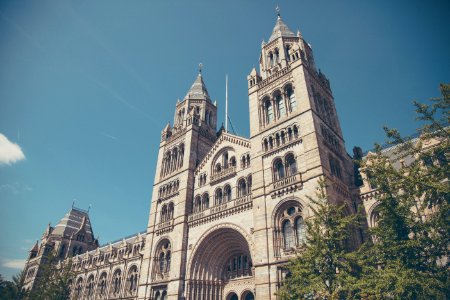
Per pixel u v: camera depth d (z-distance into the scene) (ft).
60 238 361.51
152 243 177.37
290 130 136.67
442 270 69.10
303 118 132.26
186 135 200.13
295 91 142.92
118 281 245.65
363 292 72.33
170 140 214.07
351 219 86.48
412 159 129.18
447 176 73.77
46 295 170.50
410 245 69.97
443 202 73.67
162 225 176.45
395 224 75.46
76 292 275.18
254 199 133.39
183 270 150.10
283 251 114.01
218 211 150.00
